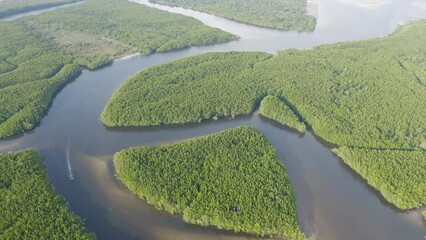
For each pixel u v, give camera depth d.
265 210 141.12
